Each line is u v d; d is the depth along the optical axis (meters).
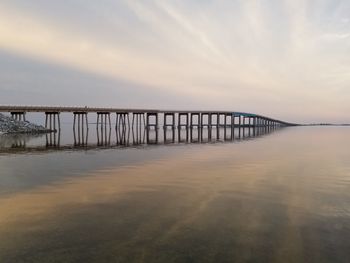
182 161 24.58
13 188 14.63
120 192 13.69
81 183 15.73
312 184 15.21
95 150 35.03
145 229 9.07
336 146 40.19
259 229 8.99
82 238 8.44
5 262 7.12
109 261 7.11
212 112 145.50
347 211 10.70
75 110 96.31
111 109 109.81
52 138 58.59
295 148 37.06
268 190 13.91
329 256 7.27
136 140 55.72
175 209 11.03
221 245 7.91
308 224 9.39
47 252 7.61
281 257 7.25
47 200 12.41
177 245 7.92
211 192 13.58
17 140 51.31
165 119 132.00
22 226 9.41
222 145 42.75
